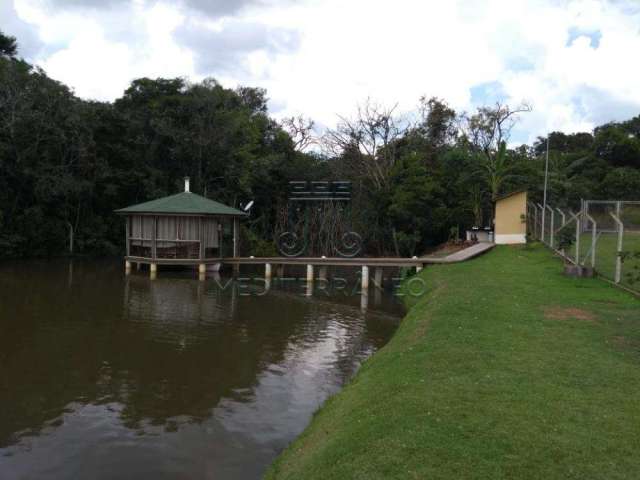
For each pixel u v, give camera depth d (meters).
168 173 39.53
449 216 33.88
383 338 13.58
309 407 8.74
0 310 16.20
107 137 37.16
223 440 7.50
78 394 9.23
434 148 41.53
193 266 28.14
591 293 13.33
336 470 4.77
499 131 38.28
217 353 11.88
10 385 9.62
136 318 15.46
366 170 40.88
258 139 44.00
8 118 31.72
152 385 9.73
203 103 39.47
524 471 4.41
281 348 12.43
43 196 32.50
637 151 49.81
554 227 25.19
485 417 5.52
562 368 7.23
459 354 7.98
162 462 6.87
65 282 22.66
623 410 5.70
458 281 16.06
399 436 5.16
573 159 46.72
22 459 6.92
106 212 38.03
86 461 6.88
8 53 38.19
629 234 25.55
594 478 4.30
